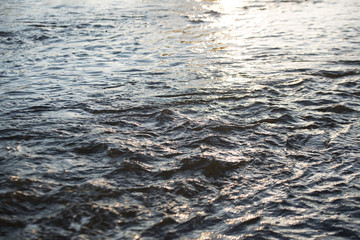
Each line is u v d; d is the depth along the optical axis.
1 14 12.58
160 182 3.44
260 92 5.90
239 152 4.03
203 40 9.68
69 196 3.16
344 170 3.76
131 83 6.29
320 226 2.96
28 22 11.29
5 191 3.15
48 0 15.94
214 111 5.12
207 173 3.62
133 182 3.42
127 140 4.17
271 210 3.14
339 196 3.35
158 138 4.27
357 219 3.05
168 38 9.81
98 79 6.50
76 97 5.59
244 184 3.49
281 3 16.56
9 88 6.00
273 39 9.88
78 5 14.74
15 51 8.33
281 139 4.36
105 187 3.31
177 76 6.70
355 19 12.75
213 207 3.16
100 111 5.04
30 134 4.28
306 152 4.09
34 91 5.86
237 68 7.26
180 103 5.38
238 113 5.09
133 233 2.81
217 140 4.25
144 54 8.24
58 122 4.65
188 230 2.88
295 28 11.33
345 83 6.41
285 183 3.52
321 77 6.73
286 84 6.30
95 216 2.96
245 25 11.75
